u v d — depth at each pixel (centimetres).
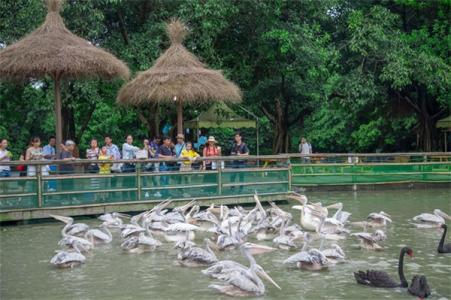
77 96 2397
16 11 2305
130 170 1739
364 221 1524
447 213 1756
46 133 3067
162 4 2500
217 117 2402
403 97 3080
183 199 1769
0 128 2906
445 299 902
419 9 2897
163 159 1712
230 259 1183
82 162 1625
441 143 3253
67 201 1625
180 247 1220
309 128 3850
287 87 2809
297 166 2373
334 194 2281
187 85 1895
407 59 2723
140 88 1928
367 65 2873
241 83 2658
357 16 2702
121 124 3219
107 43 2462
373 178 2422
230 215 1521
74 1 2341
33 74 1788
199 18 2428
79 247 1243
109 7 2475
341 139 3753
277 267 1108
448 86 2759
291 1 2619
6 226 1551
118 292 961
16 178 1564
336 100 3219
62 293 959
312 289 960
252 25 2600
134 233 1298
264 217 1409
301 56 2569
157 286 992
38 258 1202
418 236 1396
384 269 1084
